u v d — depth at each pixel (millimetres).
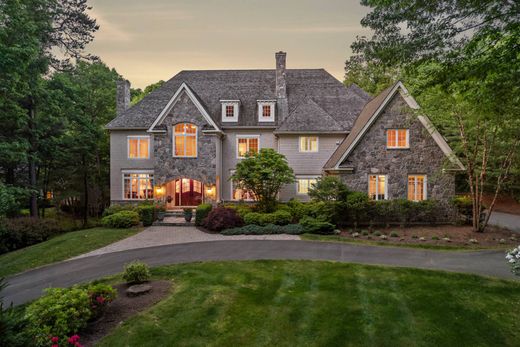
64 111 21391
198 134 19859
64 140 22359
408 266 9555
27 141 18297
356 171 17047
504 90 7867
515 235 13898
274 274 8953
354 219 15883
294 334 5840
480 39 7535
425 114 14922
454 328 6012
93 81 27359
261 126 21828
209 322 6215
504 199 26562
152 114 22719
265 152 17828
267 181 17297
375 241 12938
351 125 21484
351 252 11281
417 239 13250
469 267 9430
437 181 16672
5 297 8242
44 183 23656
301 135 21109
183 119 19859
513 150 13477
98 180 27219
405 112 16422
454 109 13727
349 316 6465
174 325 6066
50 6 21672
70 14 23297
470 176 14625
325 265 9711
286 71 26312
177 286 8078
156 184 19797
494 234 14086
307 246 12211
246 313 6602
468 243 12602
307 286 8062
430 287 7859
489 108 8844
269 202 17625
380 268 9359
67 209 29062
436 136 16406
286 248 11914
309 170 21156
